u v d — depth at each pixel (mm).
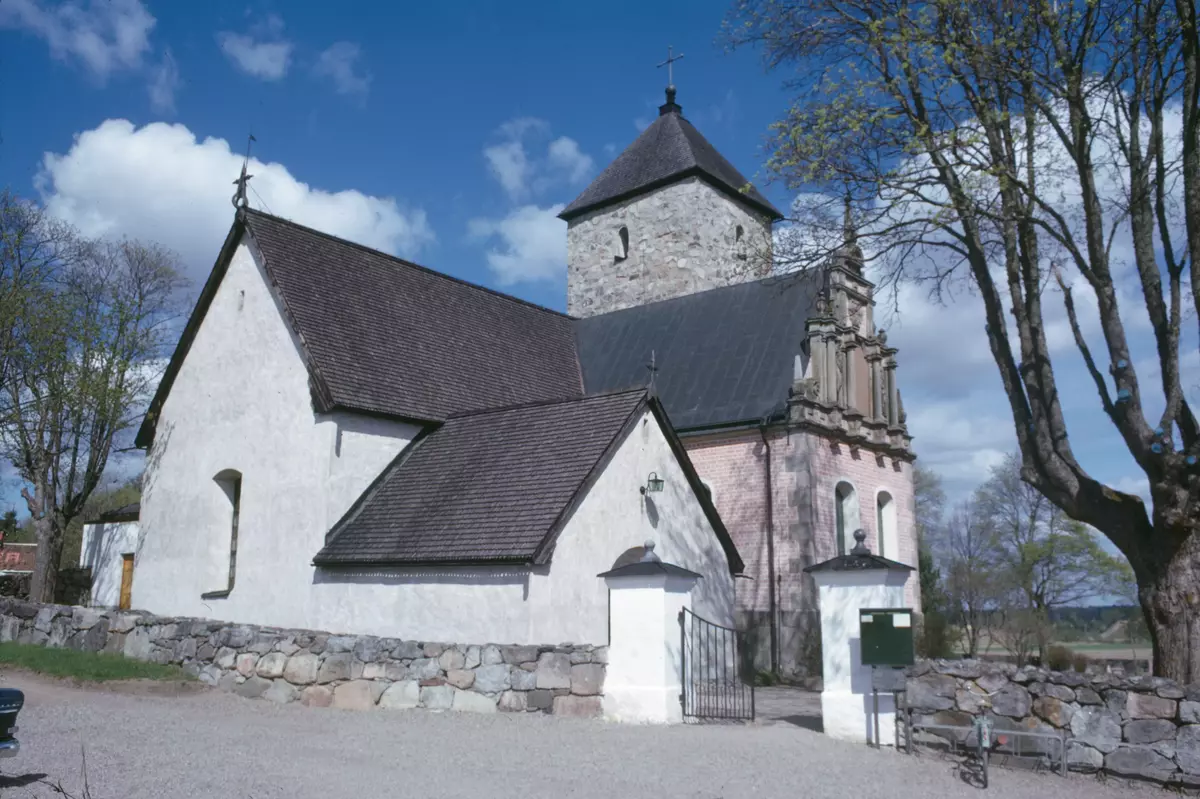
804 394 25609
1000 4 14164
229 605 21344
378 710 14695
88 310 30000
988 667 12383
